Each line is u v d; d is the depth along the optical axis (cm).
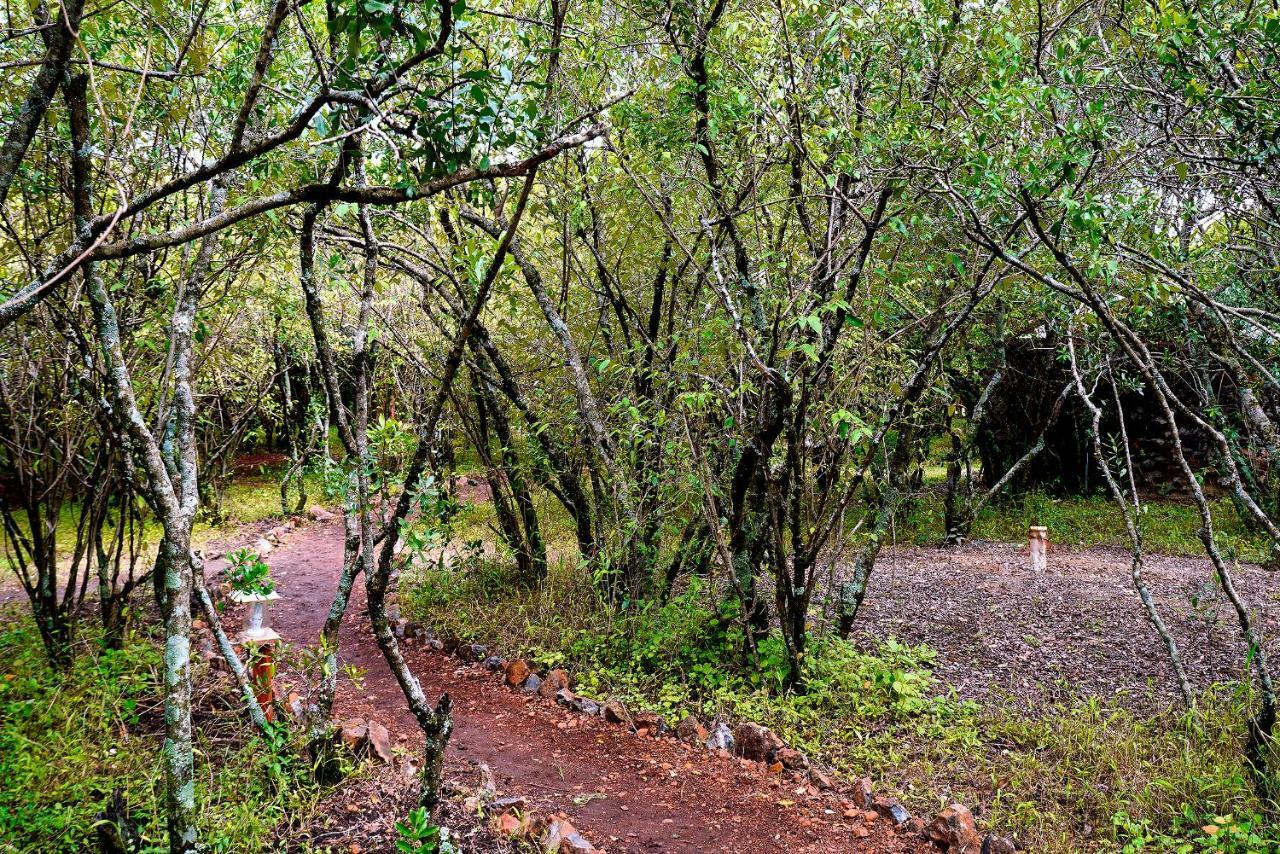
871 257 480
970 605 732
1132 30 397
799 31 450
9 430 530
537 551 727
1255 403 539
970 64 432
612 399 664
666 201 534
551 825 350
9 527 494
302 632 682
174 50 340
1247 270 504
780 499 496
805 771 432
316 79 362
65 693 436
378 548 980
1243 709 451
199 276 342
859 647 616
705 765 443
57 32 205
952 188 388
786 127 436
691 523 614
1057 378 1087
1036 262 507
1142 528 1026
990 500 1231
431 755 315
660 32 525
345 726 408
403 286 797
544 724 495
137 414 261
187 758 258
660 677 547
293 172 397
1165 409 391
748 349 453
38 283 183
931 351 487
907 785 412
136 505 562
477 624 650
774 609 623
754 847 363
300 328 812
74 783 338
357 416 355
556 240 652
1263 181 382
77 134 261
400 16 195
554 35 361
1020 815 379
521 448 755
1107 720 457
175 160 405
